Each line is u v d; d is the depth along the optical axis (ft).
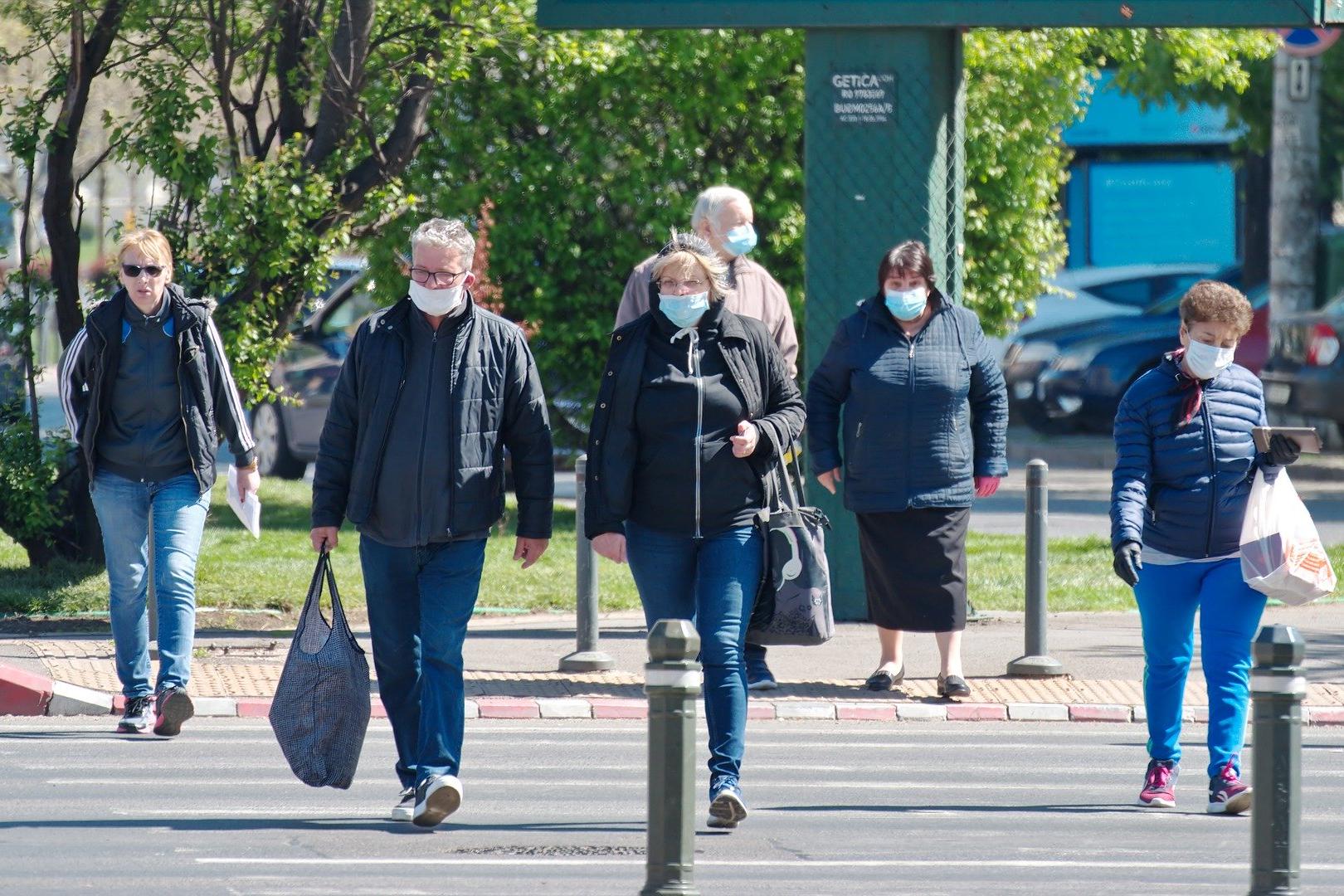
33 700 117.29
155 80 158.40
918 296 116.47
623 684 126.72
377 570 86.12
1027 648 129.39
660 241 195.83
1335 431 282.56
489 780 100.22
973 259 203.10
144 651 111.34
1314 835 89.97
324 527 87.10
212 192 158.81
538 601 160.76
